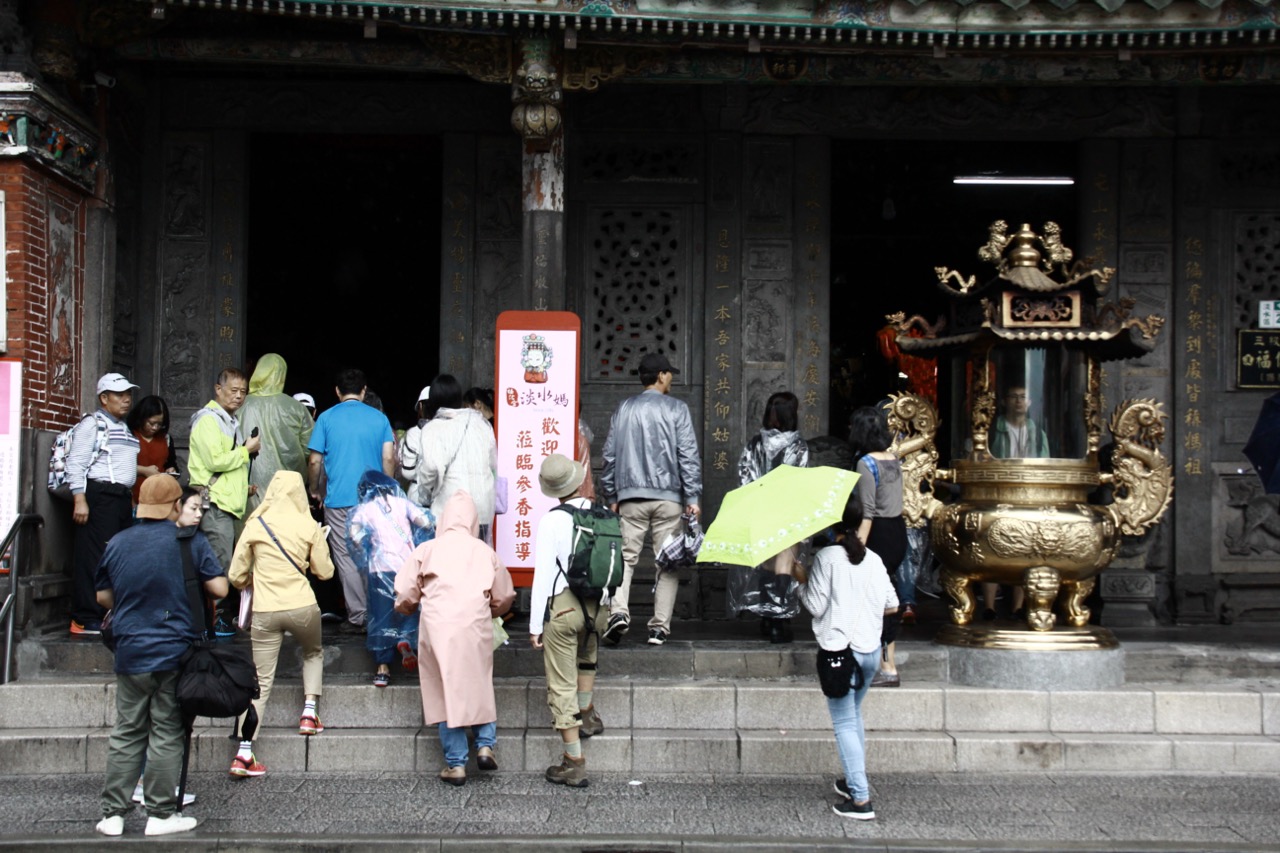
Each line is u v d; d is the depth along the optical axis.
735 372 9.98
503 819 5.82
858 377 14.84
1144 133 10.00
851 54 8.51
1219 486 9.90
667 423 7.89
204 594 5.81
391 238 14.01
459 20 7.87
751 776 6.67
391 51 8.90
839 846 5.39
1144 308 9.98
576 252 10.03
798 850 5.39
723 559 5.62
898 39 8.01
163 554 5.51
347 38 8.88
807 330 10.05
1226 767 6.78
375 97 9.94
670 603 7.87
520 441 7.71
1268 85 9.04
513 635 8.04
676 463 7.91
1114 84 8.85
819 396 10.02
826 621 5.84
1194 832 5.62
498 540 7.70
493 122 9.96
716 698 7.02
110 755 5.52
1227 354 9.98
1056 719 7.07
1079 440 7.77
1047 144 12.18
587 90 8.52
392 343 14.10
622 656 7.56
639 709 7.03
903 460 8.01
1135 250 10.00
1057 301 7.59
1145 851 5.34
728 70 8.71
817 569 5.91
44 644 7.50
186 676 5.38
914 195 13.24
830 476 5.86
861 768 5.82
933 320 14.84
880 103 10.06
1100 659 7.28
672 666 7.56
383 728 6.96
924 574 9.30
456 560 6.41
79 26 8.48
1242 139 10.00
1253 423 9.93
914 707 7.09
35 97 7.85
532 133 8.38
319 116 9.92
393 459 8.13
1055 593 7.44
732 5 7.86
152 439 8.16
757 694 7.02
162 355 9.82
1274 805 6.08
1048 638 7.34
